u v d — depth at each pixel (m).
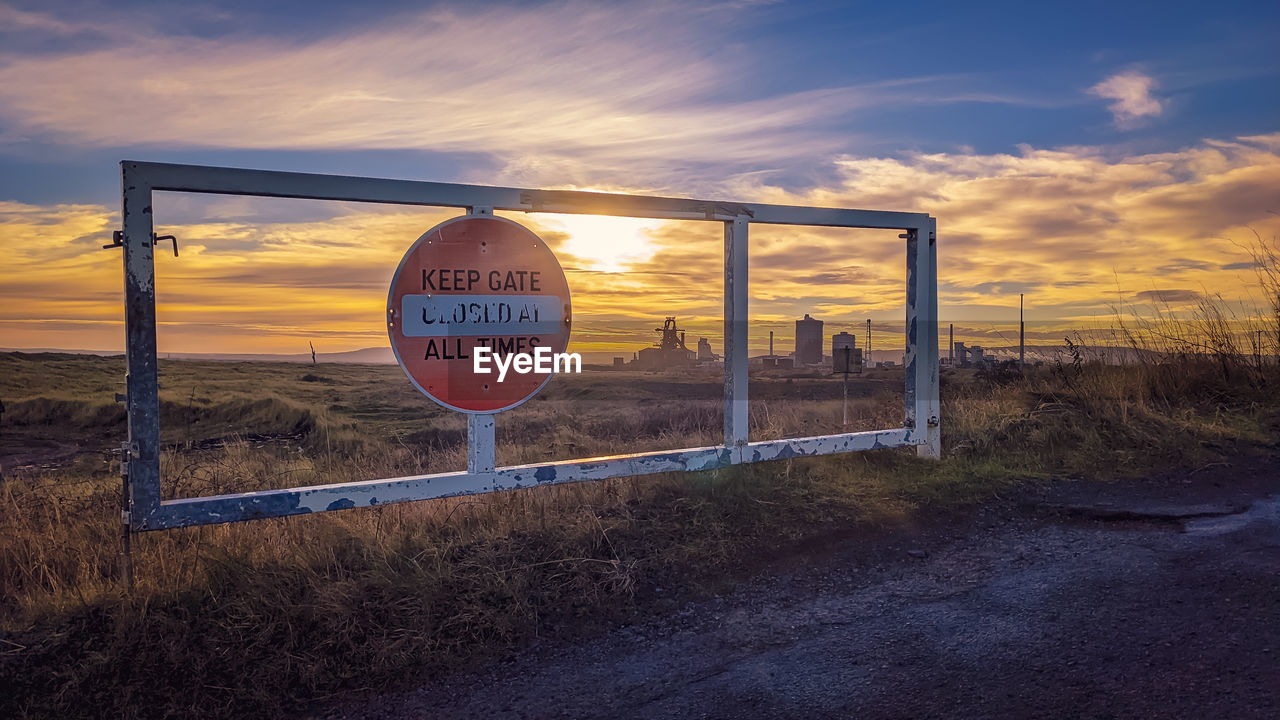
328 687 3.47
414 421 21.86
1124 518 5.61
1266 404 9.13
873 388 23.12
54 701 3.22
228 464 7.43
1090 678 3.20
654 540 5.06
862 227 7.03
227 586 4.07
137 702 3.27
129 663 3.46
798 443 6.64
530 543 4.88
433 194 5.22
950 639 3.74
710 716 3.13
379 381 36.41
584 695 3.38
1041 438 7.75
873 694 3.22
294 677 3.52
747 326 6.41
